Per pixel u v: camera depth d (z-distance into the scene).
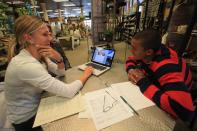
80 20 6.71
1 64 2.23
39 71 0.84
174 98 0.64
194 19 1.59
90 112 0.76
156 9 2.11
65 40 5.78
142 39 0.75
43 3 8.70
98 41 2.29
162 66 0.73
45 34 0.95
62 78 1.24
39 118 0.74
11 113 0.94
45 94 0.97
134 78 1.02
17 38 0.92
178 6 1.87
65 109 0.79
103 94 0.93
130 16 2.58
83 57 4.55
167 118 0.70
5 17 2.45
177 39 1.94
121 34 2.17
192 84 0.94
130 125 0.67
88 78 1.20
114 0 1.88
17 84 0.86
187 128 0.43
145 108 0.78
